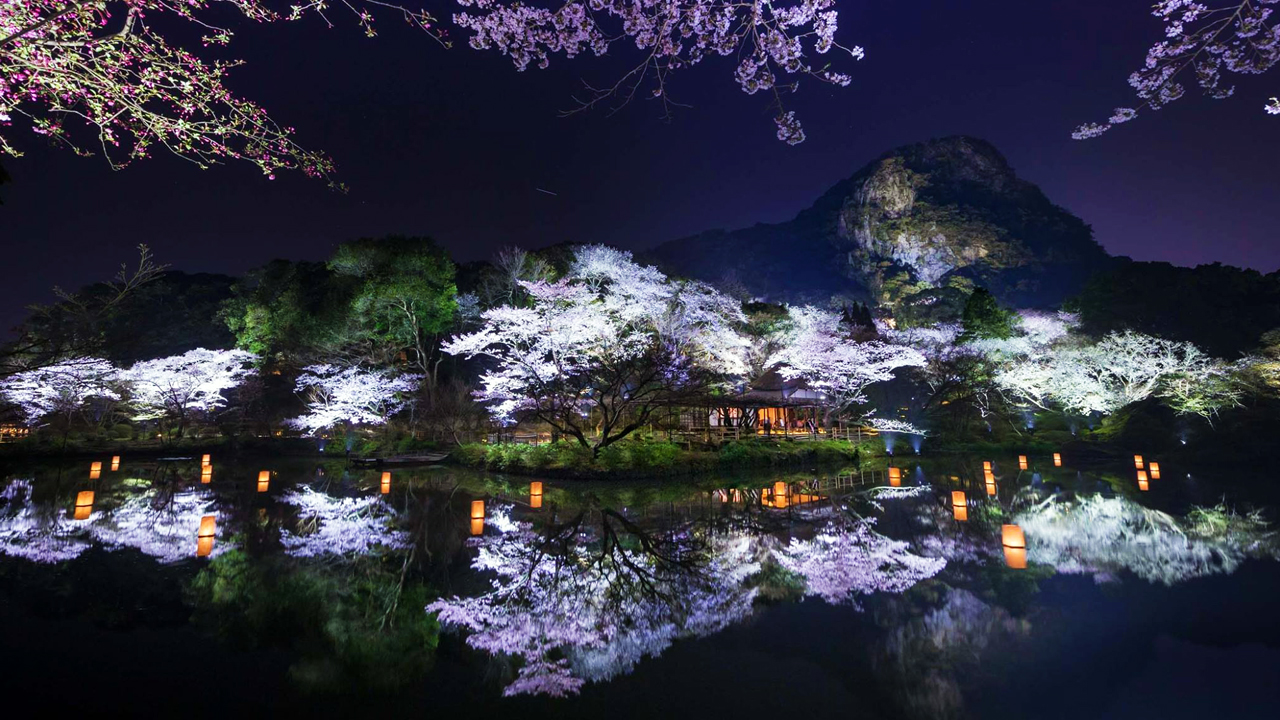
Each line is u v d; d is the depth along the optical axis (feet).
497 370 141.18
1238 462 99.40
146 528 46.88
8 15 16.89
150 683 20.93
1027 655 23.34
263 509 56.29
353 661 23.00
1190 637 24.89
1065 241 422.82
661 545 41.81
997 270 392.47
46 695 19.92
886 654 23.50
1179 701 19.70
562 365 86.58
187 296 193.98
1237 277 199.62
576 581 33.37
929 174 461.78
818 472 90.94
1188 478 82.12
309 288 144.77
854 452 108.58
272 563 36.81
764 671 22.13
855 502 61.16
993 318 160.86
